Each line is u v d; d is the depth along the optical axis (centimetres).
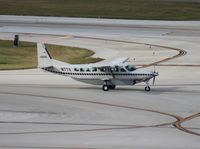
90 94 14875
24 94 14850
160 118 12075
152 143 9856
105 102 13838
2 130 10912
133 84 15400
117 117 12175
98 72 15438
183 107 13275
